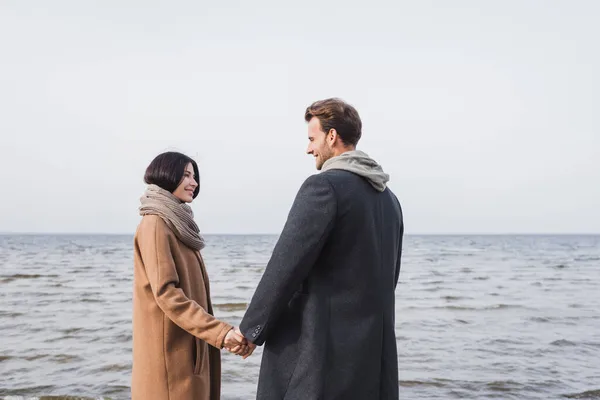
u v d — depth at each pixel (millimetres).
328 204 1917
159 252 2293
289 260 1878
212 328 2176
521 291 18906
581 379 6617
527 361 7637
